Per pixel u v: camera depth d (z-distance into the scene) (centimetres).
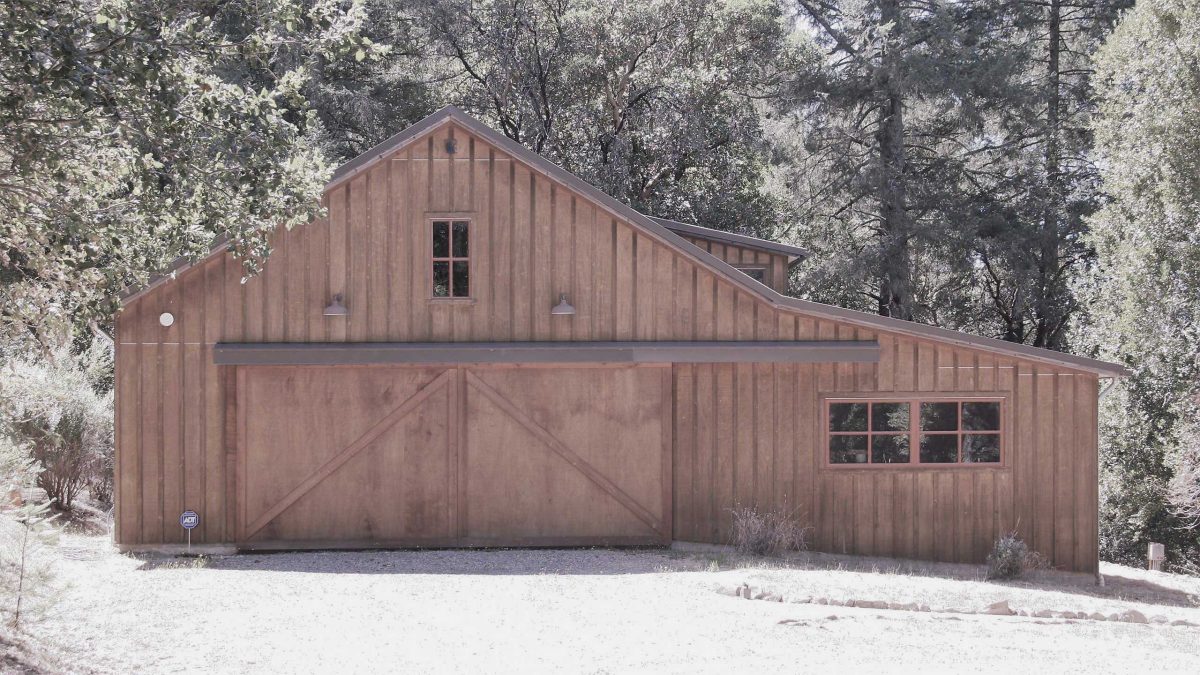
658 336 1436
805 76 3078
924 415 1450
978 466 1450
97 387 1964
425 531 1420
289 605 1030
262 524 1398
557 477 1436
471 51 3200
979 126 3061
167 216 842
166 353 1393
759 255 1902
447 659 832
